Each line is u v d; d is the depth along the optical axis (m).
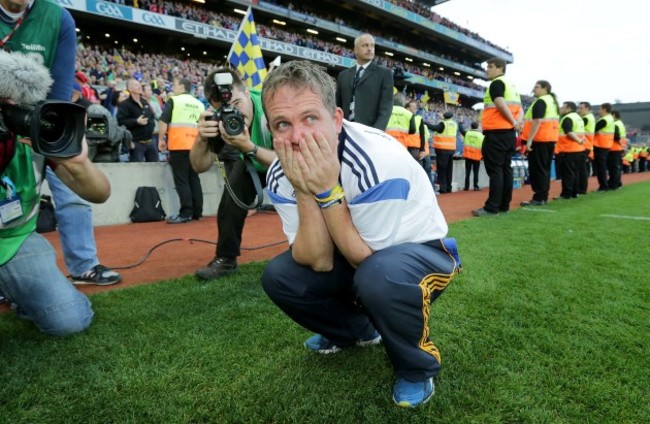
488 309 2.25
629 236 4.16
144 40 23.09
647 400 1.46
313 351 1.81
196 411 1.42
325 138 1.26
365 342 1.86
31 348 1.86
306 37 30.81
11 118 1.35
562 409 1.41
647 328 2.03
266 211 6.21
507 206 5.92
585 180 8.91
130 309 2.28
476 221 5.09
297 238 1.45
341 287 1.64
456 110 38.12
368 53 4.16
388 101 4.11
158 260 3.49
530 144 6.46
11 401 1.47
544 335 1.94
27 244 1.93
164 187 5.90
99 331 2.01
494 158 5.57
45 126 1.35
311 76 1.26
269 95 1.27
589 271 2.96
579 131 7.84
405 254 1.39
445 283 1.51
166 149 5.73
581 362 1.70
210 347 1.84
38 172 1.99
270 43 25.53
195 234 4.67
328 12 32.25
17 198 1.85
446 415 1.38
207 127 2.33
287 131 1.29
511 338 1.92
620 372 1.63
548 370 1.64
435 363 1.44
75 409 1.43
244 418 1.38
